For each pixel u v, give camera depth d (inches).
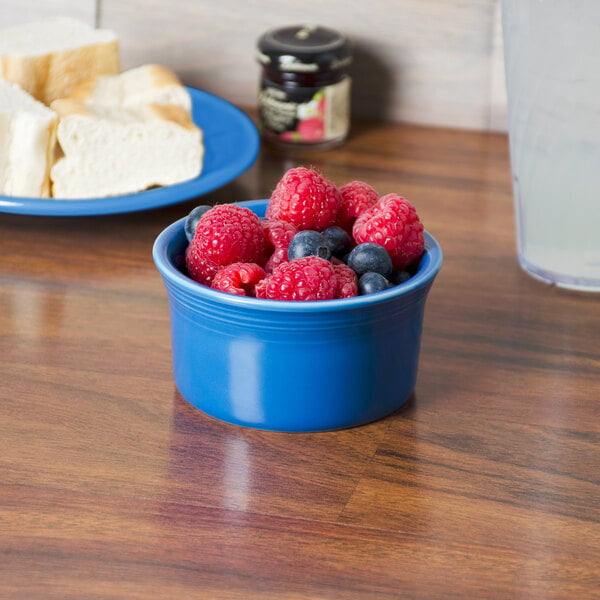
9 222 45.8
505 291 40.9
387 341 30.9
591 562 26.2
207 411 32.1
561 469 30.1
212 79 60.6
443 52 56.4
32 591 24.5
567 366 35.7
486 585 25.2
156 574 25.3
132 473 29.3
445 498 28.6
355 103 58.8
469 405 33.2
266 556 26.0
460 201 48.8
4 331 36.9
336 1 56.9
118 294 39.9
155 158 47.0
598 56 35.8
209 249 30.6
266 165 52.5
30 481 28.8
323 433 31.5
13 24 61.5
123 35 60.5
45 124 44.3
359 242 31.8
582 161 38.5
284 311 28.5
